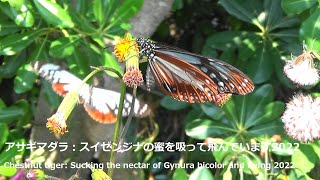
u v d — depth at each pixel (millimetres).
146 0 304
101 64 272
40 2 259
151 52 236
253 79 331
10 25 285
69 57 271
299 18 331
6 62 310
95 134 330
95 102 260
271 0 335
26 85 284
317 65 287
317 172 334
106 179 237
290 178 293
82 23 273
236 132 321
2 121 305
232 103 320
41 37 292
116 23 273
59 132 221
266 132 319
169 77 242
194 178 286
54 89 259
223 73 235
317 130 272
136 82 221
